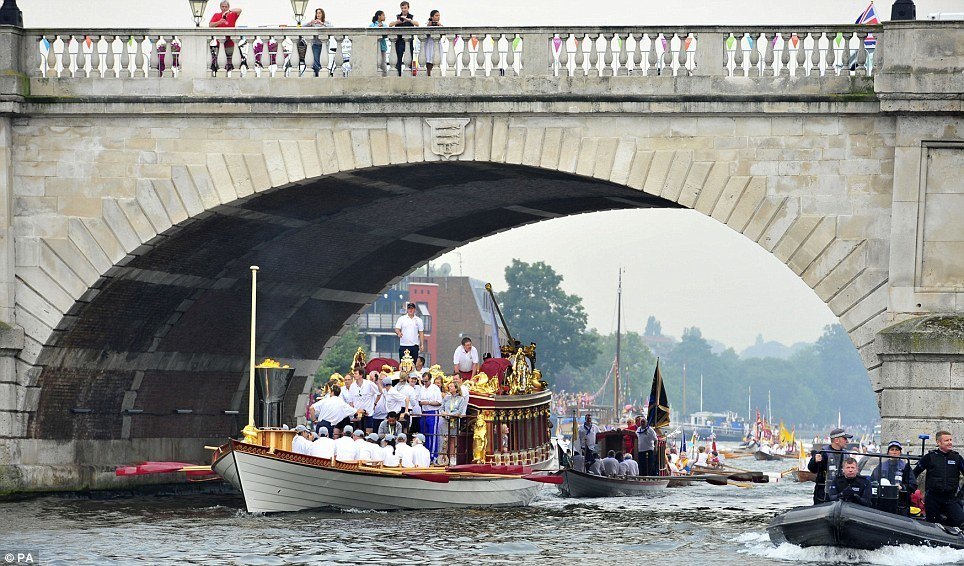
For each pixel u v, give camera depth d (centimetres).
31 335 13062
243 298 15488
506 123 12438
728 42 12175
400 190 13975
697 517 13162
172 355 15200
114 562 10000
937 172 11869
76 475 13862
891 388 11662
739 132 12175
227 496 14962
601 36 12312
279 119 12738
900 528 10031
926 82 11738
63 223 12988
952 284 11838
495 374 13912
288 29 12650
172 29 12775
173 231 12925
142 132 12900
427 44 12575
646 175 12281
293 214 13875
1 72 12812
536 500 14825
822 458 10600
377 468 12588
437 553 10512
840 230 12038
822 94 11981
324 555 10344
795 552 10444
